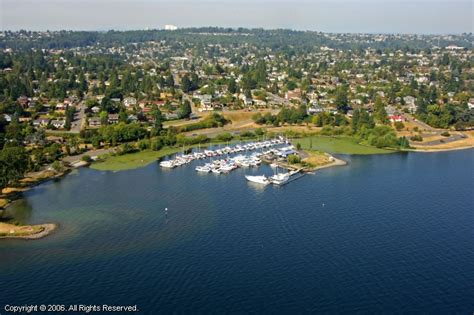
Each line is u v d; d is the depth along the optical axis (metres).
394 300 139.62
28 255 164.50
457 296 141.62
